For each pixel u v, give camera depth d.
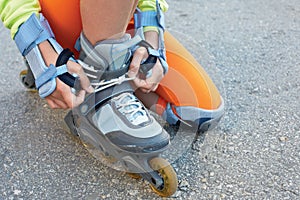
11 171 1.18
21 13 1.13
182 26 1.83
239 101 1.39
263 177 1.12
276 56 1.61
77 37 1.20
